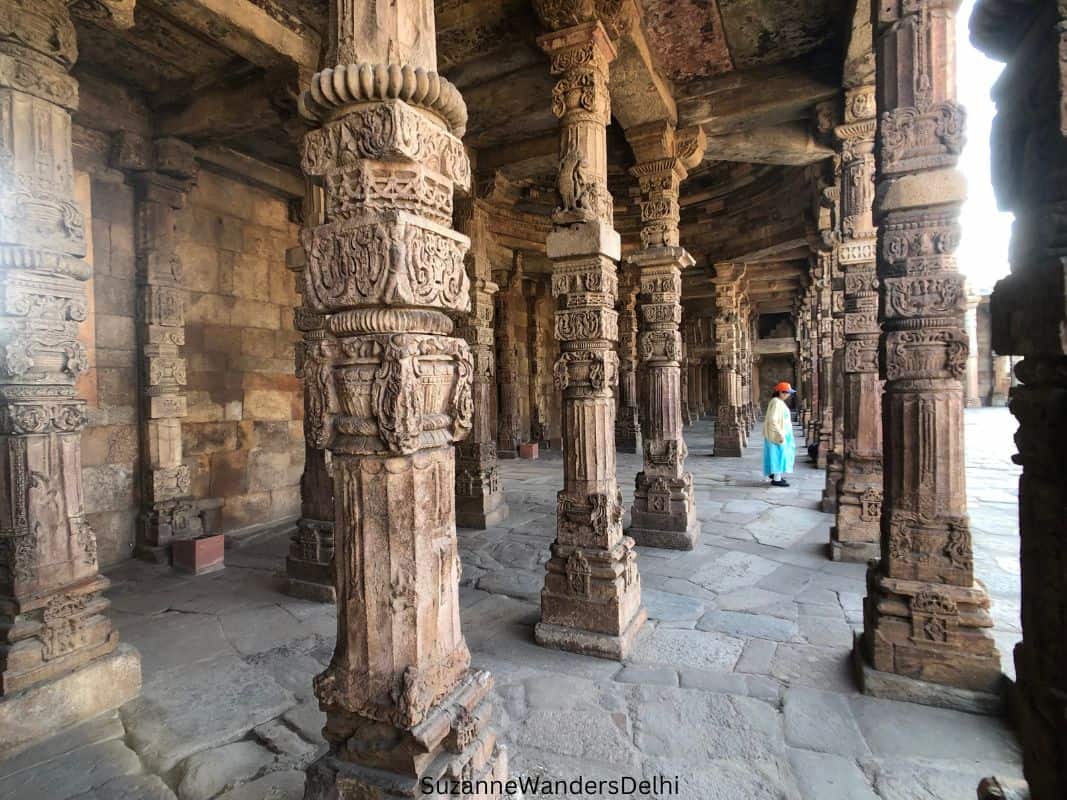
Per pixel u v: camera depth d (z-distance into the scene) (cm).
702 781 297
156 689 399
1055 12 124
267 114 630
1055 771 133
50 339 363
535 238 1454
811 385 1788
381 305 226
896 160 398
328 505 583
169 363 728
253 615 534
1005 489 1060
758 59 689
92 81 638
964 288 387
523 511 955
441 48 590
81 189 658
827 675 401
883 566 398
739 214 1303
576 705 367
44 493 361
